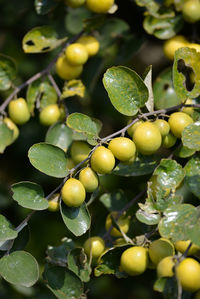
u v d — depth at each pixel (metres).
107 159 0.76
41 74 0.91
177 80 0.80
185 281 0.72
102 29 1.00
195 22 0.92
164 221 0.75
